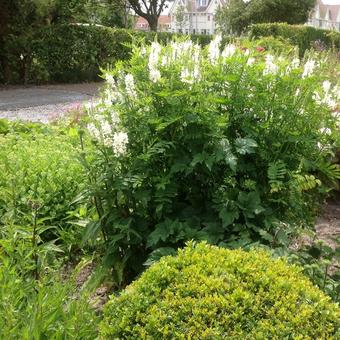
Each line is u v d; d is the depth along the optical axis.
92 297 3.37
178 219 3.29
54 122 7.69
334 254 3.14
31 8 16.00
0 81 16.58
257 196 3.27
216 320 2.04
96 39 17.70
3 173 4.41
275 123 3.51
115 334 2.14
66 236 3.91
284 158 3.53
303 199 3.89
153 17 29.27
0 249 3.20
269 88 3.49
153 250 3.20
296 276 2.35
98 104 3.35
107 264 3.31
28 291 2.73
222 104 3.46
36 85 16.81
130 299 2.24
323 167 3.78
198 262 2.34
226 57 3.49
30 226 3.64
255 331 1.99
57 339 2.29
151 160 3.26
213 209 3.38
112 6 27.92
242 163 3.39
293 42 18.45
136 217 3.32
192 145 3.28
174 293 2.19
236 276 2.24
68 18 17.30
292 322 2.02
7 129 6.65
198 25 64.50
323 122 3.71
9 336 2.22
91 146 3.47
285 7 32.69
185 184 3.45
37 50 16.64
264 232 3.10
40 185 4.30
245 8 34.47
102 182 3.21
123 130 3.27
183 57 3.43
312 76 3.48
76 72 17.78
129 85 3.26
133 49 3.63
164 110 3.31
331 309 2.13
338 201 5.66
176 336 2.00
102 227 3.33
